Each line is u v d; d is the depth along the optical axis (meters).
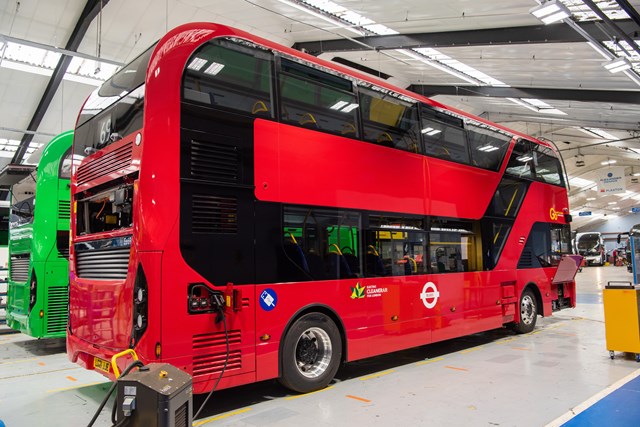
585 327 10.17
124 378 2.34
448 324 7.15
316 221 5.46
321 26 12.23
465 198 7.81
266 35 13.60
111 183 4.91
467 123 8.12
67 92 13.57
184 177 4.37
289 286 5.11
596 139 24.47
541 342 8.41
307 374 5.30
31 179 8.72
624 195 46.41
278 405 4.87
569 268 10.45
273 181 5.08
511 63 12.95
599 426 4.11
